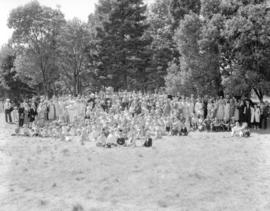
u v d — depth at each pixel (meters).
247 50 32.19
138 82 55.41
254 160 16.75
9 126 30.61
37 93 71.38
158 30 59.75
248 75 31.08
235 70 32.41
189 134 25.95
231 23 31.30
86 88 65.94
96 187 12.66
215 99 31.89
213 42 33.62
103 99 32.06
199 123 28.33
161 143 21.83
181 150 19.33
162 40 56.81
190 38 35.09
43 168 15.41
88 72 57.66
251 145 20.89
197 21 35.44
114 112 29.16
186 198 11.46
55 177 13.98
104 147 20.58
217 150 19.27
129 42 52.69
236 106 29.08
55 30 62.25
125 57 52.62
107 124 23.55
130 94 33.69
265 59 31.16
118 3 53.16
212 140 22.89
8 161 16.89
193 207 10.70
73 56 60.78
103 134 21.33
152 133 24.73
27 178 13.88
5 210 10.55
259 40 30.78
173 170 14.83
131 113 29.69
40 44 62.00
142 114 28.22
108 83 52.88
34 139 23.77
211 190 12.23
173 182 13.15
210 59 33.91
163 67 55.03
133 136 21.36
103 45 53.44
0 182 13.40
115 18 53.50
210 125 27.84
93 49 58.16
